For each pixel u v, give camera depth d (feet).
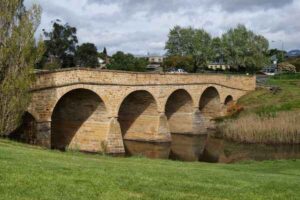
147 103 225.15
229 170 108.37
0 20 125.29
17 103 126.93
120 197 56.90
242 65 521.24
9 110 126.00
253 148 207.62
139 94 221.05
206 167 112.37
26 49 127.03
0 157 75.87
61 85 162.61
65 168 71.46
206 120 284.41
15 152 86.58
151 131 225.76
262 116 242.99
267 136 215.51
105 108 185.47
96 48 419.95
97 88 180.14
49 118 157.99
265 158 180.04
